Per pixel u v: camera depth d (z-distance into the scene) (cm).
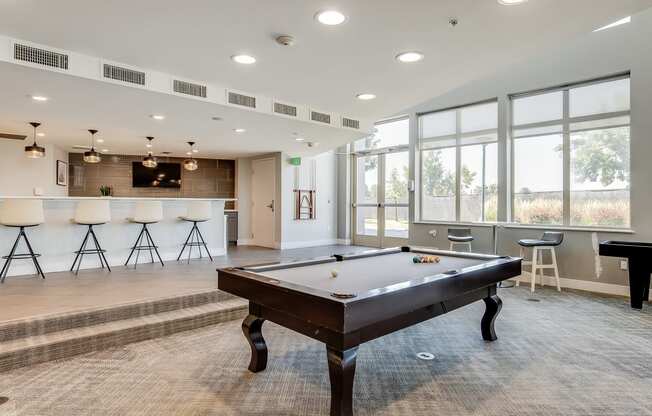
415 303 223
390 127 844
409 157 737
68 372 272
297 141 699
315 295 199
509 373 270
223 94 449
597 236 505
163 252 609
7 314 316
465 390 246
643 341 330
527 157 588
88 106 453
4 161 681
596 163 522
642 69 469
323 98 499
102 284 432
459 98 658
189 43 327
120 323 338
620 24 488
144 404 229
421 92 474
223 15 279
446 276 248
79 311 327
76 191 850
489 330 332
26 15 276
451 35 316
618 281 489
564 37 324
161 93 402
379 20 289
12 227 464
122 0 257
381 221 859
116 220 557
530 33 314
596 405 228
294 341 333
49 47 331
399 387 250
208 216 612
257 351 270
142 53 349
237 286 255
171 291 402
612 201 509
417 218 726
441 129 700
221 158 928
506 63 380
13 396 238
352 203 922
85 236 525
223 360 293
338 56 358
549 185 564
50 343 290
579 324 376
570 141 545
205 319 373
